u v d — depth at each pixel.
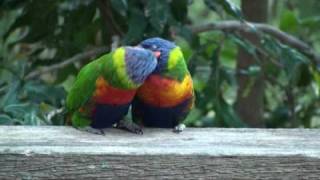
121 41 9.27
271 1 14.16
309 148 5.42
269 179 5.28
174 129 6.04
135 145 5.45
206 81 10.04
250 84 10.37
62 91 8.61
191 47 9.64
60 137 5.68
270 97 12.89
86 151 5.21
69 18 9.67
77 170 5.21
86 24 9.73
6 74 10.45
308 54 10.50
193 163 5.24
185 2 9.01
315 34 12.77
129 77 5.71
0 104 8.55
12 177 5.21
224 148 5.36
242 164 5.25
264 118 11.67
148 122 6.39
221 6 9.32
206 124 10.48
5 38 9.92
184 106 6.23
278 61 10.62
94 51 9.67
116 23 9.68
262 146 5.46
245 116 11.12
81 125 6.09
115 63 5.75
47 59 9.89
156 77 6.01
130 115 6.92
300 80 11.03
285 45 9.93
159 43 6.07
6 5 9.62
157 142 5.57
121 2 8.63
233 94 12.62
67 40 9.78
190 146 5.42
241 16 8.91
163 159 5.22
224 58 12.44
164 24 8.84
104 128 6.11
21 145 5.36
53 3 9.45
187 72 6.21
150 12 8.73
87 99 5.95
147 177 5.24
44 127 6.04
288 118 11.59
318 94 11.50
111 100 5.88
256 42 10.64
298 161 5.25
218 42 9.92
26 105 8.06
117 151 5.22
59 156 5.20
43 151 5.20
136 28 8.77
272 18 14.18
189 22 10.29
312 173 5.27
